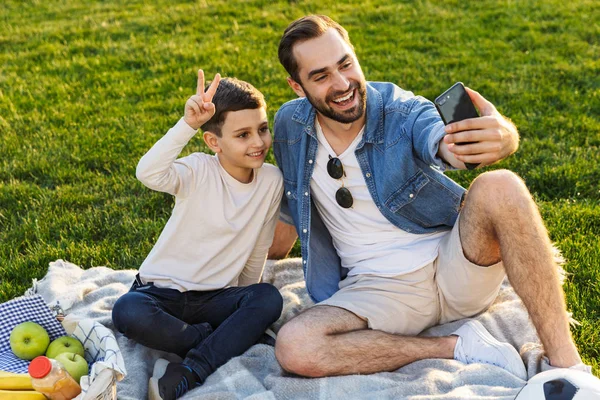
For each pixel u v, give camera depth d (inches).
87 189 201.9
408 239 123.4
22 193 198.4
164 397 108.7
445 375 108.6
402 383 107.0
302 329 110.9
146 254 167.2
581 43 303.1
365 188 122.3
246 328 119.5
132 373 115.7
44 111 264.1
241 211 126.6
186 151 221.3
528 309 107.1
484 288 119.3
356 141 121.6
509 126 102.9
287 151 129.6
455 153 101.3
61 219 182.4
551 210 175.8
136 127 245.4
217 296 126.6
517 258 106.7
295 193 129.9
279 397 106.5
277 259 156.7
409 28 342.3
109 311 135.6
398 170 119.0
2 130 245.0
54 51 332.8
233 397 106.2
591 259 151.9
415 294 120.7
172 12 390.6
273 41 333.4
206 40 339.3
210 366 115.1
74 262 163.3
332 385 106.7
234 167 126.1
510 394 102.4
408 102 121.0
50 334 114.0
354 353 111.9
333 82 116.0
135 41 342.6
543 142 216.2
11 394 97.7
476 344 114.9
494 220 108.6
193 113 115.8
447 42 318.7
